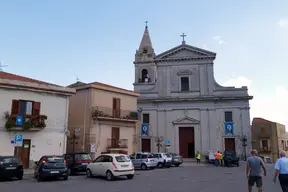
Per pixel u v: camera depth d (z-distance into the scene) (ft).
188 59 139.44
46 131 75.87
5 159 53.52
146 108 139.44
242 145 125.08
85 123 92.63
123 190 40.88
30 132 73.10
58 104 79.25
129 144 102.32
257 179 32.81
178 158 100.68
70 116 97.71
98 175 58.18
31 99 73.97
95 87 93.97
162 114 137.28
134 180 54.39
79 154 66.64
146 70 168.76
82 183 49.34
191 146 132.67
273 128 181.37
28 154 72.28
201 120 132.26
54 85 78.95
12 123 68.74
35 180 53.93
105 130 95.30
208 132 130.21
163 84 140.46
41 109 75.51
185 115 134.62
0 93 69.21
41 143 74.64
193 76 137.90
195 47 138.31
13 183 49.19
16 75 81.00
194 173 71.56
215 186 45.80
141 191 39.99
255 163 33.09
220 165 104.99
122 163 55.21
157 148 133.80
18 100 71.51
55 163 53.57
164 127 135.74
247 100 128.88
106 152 93.56
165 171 78.07
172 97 137.49
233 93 131.44
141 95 142.10
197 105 134.10
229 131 127.24
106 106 97.09
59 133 78.28
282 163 30.60
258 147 182.91
